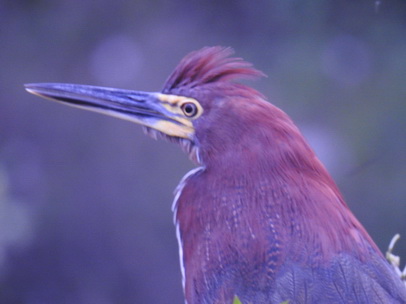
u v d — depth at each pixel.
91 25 16.66
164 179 15.26
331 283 5.39
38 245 14.93
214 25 16.55
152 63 16.33
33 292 14.73
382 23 15.85
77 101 6.70
